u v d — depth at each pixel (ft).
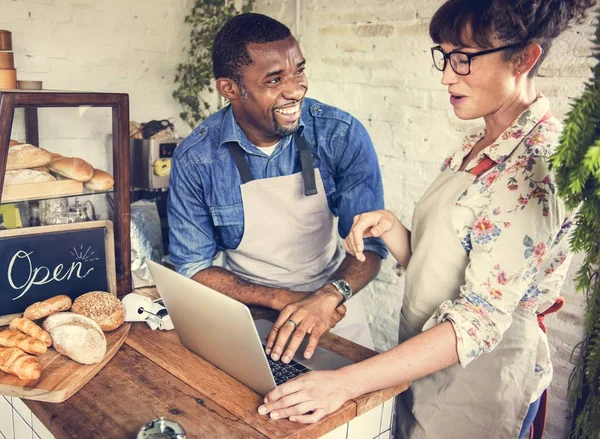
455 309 3.97
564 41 6.92
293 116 5.27
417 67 8.66
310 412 3.76
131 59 10.36
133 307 5.33
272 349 4.48
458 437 4.58
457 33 3.78
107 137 5.98
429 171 8.82
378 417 4.38
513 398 4.36
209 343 4.30
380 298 9.82
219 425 3.68
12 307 5.25
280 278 6.25
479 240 3.96
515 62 3.78
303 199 5.96
